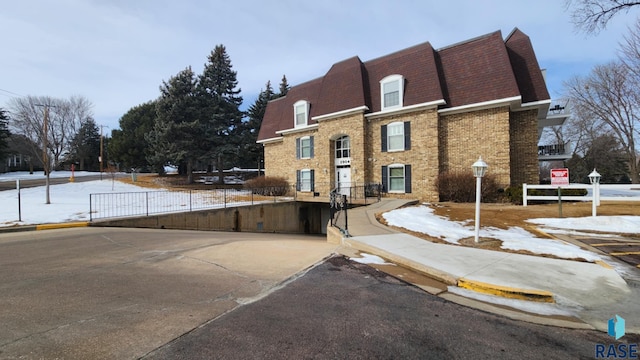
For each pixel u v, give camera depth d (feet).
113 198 63.41
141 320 11.66
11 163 164.55
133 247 24.91
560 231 29.48
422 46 64.95
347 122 68.33
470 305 13.99
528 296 14.84
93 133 187.32
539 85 53.57
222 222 50.47
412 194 60.44
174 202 60.08
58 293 14.40
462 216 38.11
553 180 37.24
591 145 117.60
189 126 95.35
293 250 24.95
